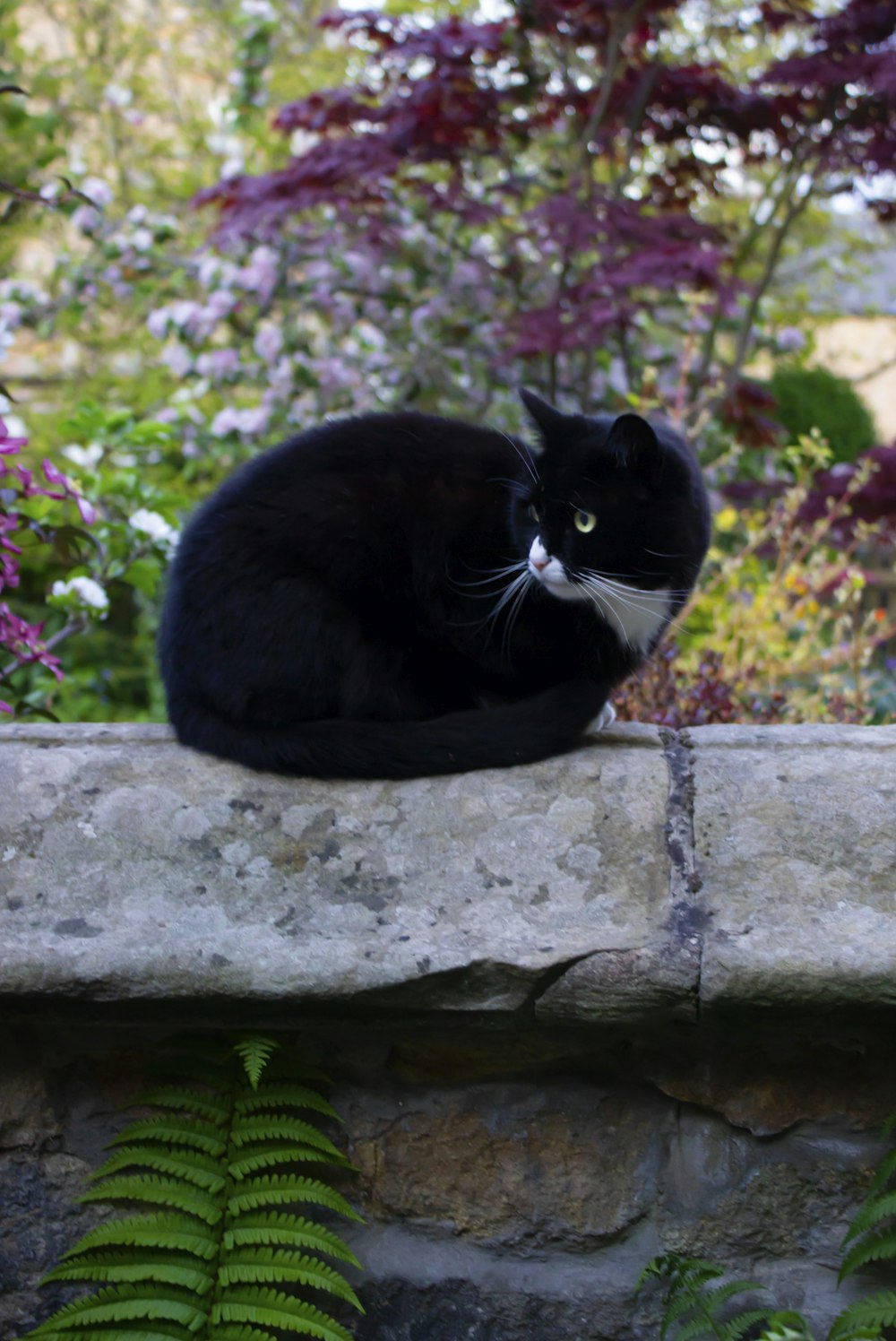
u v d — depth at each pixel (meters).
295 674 1.79
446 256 4.52
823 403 6.60
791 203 4.55
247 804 1.64
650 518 1.99
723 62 4.99
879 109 4.00
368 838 1.59
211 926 1.50
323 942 1.47
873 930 1.43
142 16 6.84
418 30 4.00
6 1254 1.61
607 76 4.04
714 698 2.74
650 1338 1.57
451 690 1.99
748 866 1.53
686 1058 1.56
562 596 1.96
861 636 3.33
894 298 6.63
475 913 1.50
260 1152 1.56
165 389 5.36
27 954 1.46
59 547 2.41
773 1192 1.57
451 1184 1.60
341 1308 1.60
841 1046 1.52
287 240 4.47
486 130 4.12
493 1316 1.59
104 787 1.67
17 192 2.30
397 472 1.99
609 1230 1.58
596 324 3.78
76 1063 1.61
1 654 2.93
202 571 1.86
